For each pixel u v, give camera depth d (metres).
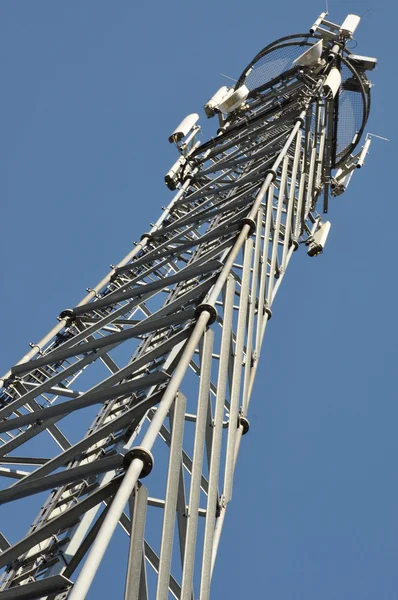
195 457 11.33
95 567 7.59
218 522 13.13
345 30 30.95
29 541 9.10
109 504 9.30
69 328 19.17
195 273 16.05
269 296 19.33
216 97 31.91
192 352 11.59
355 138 32.19
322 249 28.19
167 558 9.36
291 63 31.77
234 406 14.50
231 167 26.47
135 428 12.80
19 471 14.00
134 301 17.09
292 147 26.59
